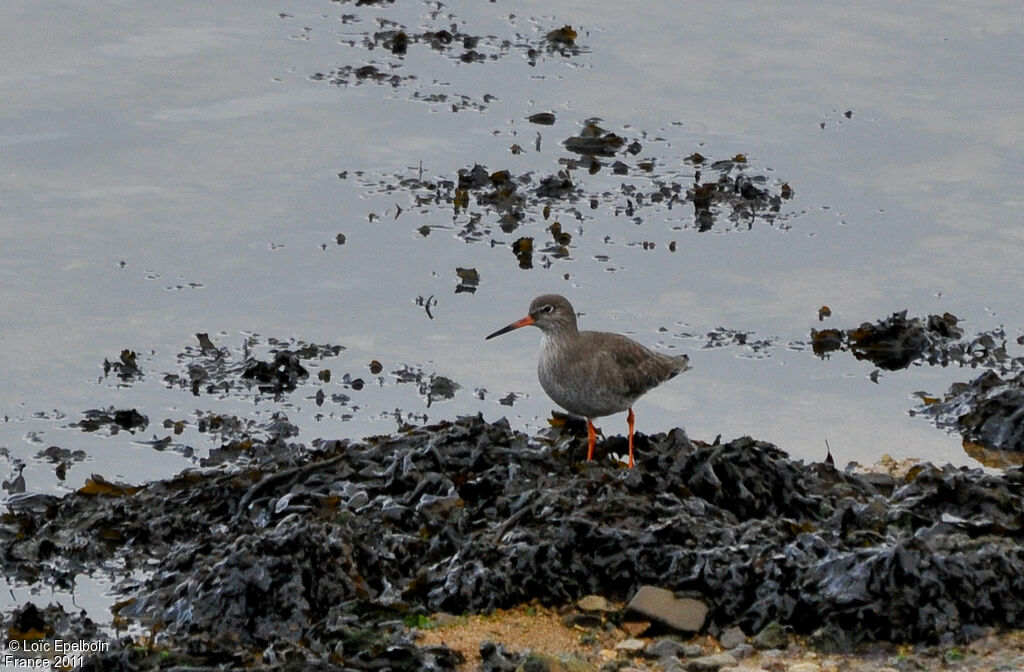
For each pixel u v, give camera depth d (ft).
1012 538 36.68
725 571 34.01
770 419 47.50
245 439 45.50
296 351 50.72
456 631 32.99
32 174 59.67
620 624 33.53
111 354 50.16
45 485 42.96
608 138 63.93
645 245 57.26
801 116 67.10
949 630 32.55
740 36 74.79
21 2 72.13
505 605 34.27
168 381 48.91
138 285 53.83
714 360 50.65
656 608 33.35
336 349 50.96
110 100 64.64
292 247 56.24
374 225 57.77
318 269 55.16
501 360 50.62
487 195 59.57
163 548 39.09
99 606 36.29
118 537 39.40
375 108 65.92
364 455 40.98
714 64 71.82
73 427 46.21
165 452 44.93
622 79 70.03
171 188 59.41
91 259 55.06
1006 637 32.65
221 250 55.93
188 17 72.90
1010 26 75.51
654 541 35.22
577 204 59.82
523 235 57.57
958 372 50.70
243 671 30.32
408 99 66.85
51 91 64.85
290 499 38.47
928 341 51.75
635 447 43.29
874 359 51.44
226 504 39.93
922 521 37.96
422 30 73.67
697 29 75.46
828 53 73.05
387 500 38.04
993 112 67.36
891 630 32.60
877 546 35.09
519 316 52.65
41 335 50.98
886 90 69.51
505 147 63.57
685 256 56.75
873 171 63.05
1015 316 53.62
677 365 45.14
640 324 52.16
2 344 50.34
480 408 47.70
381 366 50.01
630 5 77.87
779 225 59.00
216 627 33.14
